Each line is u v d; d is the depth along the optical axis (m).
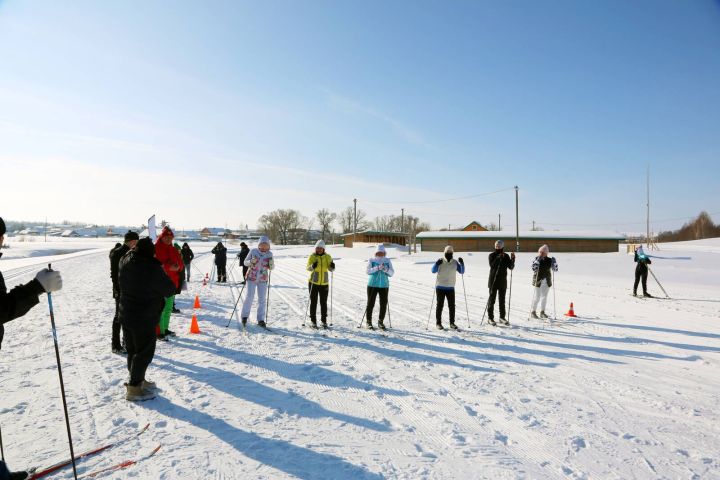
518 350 6.81
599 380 5.39
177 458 3.31
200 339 7.12
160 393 4.64
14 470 3.07
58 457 3.29
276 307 10.68
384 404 4.55
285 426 3.95
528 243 52.38
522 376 5.54
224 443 3.58
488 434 3.91
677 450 3.65
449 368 5.85
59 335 7.12
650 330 8.28
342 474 3.16
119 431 3.75
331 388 4.99
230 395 4.66
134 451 3.41
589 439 3.83
